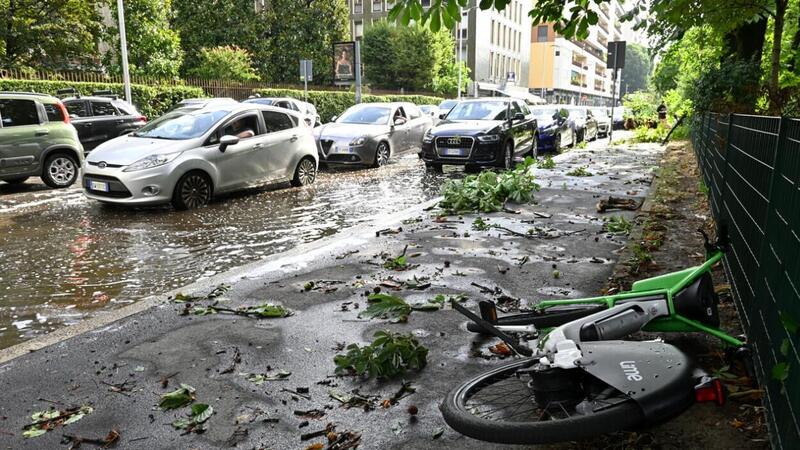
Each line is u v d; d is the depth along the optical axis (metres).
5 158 11.88
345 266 6.18
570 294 5.25
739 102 11.80
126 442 3.11
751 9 9.92
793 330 2.43
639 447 2.86
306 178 13.27
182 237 8.26
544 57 94.44
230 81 32.28
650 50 14.38
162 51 30.86
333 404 3.45
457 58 65.12
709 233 7.09
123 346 4.27
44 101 12.69
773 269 3.27
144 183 9.73
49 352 4.18
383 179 14.43
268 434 3.15
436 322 4.65
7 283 6.23
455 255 6.55
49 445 3.10
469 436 2.60
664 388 2.62
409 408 3.32
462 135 15.01
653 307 3.66
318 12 45.78
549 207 9.33
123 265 6.89
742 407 3.18
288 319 4.75
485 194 9.48
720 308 4.55
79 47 29.05
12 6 26.62
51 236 8.27
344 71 30.44
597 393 2.76
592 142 27.08
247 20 42.16
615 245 6.95
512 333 4.00
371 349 3.79
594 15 6.34
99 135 16.73
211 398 3.53
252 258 7.22
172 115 11.52
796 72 14.04
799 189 2.85
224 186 10.91
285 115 12.70
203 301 5.20
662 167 14.15
